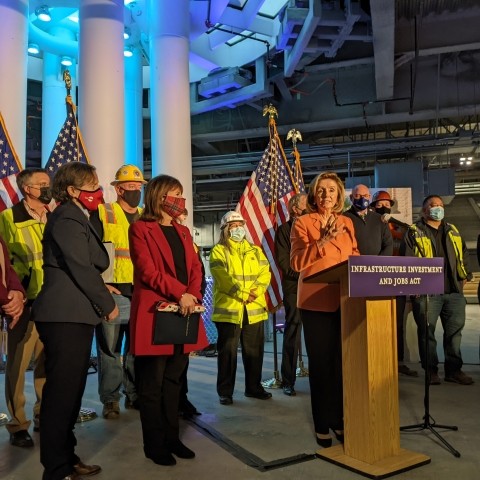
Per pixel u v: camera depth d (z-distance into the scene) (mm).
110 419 3283
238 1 9453
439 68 11055
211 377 4676
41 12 8328
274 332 4324
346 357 2502
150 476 2322
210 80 11539
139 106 10195
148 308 2426
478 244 4652
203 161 14797
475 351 6047
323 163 14906
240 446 2715
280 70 11062
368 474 2262
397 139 13336
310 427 3057
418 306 4363
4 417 3277
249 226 4480
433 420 2979
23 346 2912
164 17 7707
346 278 2479
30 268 3031
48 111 10672
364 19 8117
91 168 2400
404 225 4672
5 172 3957
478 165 17766
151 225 2551
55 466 2113
